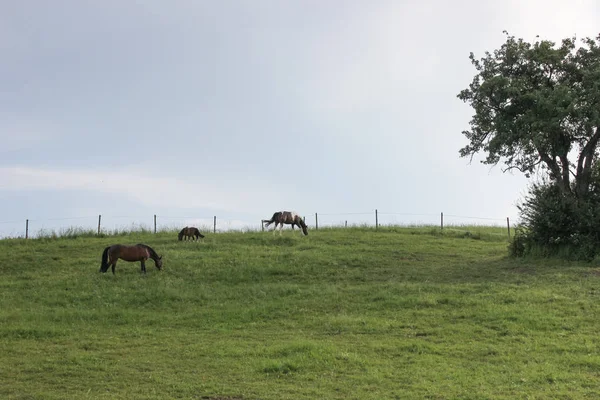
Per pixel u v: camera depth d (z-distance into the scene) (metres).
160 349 14.68
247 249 29.81
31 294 22.02
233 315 18.66
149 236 35.59
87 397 10.90
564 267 24.55
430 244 32.47
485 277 23.75
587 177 27.95
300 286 22.72
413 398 10.79
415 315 17.98
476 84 29.20
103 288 22.55
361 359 13.35
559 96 26.02
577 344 14.48
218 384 11.72
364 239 33.50
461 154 30.70
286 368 12.64
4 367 13.02
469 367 12.88
